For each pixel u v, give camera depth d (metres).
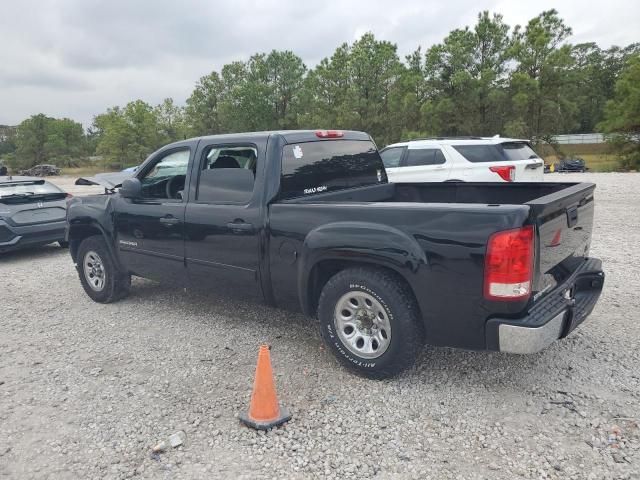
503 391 3.78
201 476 2.97
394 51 40.00
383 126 39.03
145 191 5.59
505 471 2.91
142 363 4.51
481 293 3.34
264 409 3.44
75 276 7.93
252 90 49.75
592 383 3.82
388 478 2.90
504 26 36.38
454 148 10.13
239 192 4.61
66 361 4.62
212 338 5.02
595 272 4.19
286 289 4.39
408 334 3.71
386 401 3.70
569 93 39.97
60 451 3.26
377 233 3.69
